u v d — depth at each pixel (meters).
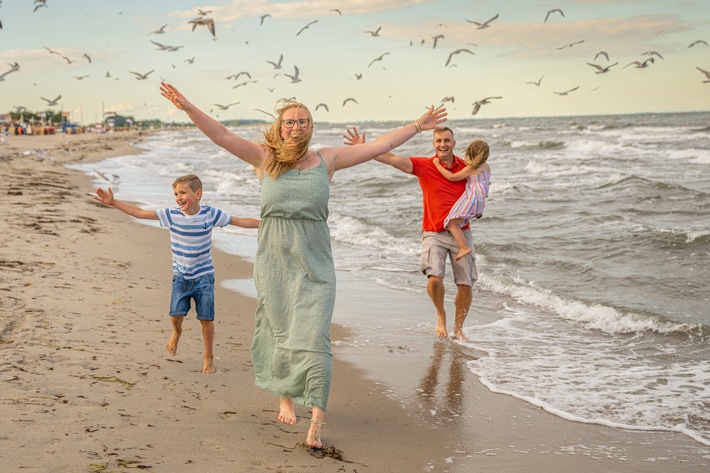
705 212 14.57
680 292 8.23
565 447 4.12
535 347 6.27
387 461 3.77
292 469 3.47
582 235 11.79
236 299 7.75
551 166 25.06
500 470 3.76
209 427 3.90
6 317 5.66
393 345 6.25
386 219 14.58
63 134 126.75
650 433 4.39
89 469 3.18
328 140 63.00
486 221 13.94
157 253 9.86
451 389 5.11
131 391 4.33
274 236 3.84
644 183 18.19
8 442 3.37
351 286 8.70
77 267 8.20
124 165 33.25
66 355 4.86
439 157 6.43
